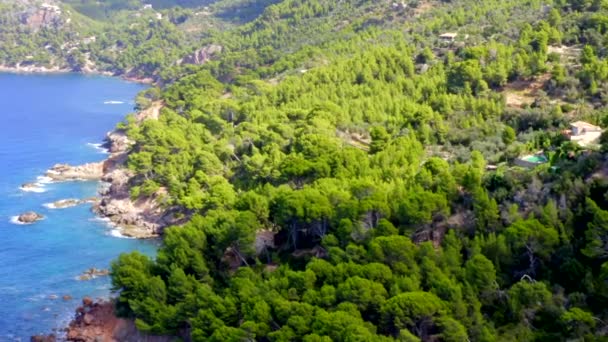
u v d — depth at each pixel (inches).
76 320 4485.7
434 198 4015.8
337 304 3521.2
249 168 5880.9
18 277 5132.9
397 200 4205.2
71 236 5974.4
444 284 3358.8
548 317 3235.7
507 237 3612.2
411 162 5093.5
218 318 3718.0
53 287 4990.2
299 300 3688.5
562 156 4335.6
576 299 3248.0
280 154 5905.5
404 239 3708.2
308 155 5605.3
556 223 3656.5
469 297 3351.4
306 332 3388.3
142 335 4200.3
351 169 5068.9
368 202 4146.2
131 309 4215.1
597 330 3065.9
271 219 4800.7
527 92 6200.8
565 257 3511.3
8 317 4566.9
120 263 4357.8
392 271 3629.4
